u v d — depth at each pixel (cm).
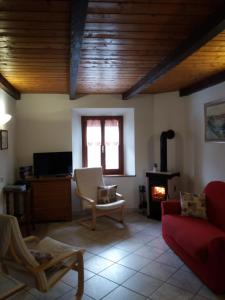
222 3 186
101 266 307
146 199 528
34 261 204
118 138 565
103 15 199
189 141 477
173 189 469
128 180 534
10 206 431
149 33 233
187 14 201
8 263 218
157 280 275
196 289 258
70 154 491
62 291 258
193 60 318
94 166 560
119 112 554
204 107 423
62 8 189
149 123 532
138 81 413
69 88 440
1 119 368
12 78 386
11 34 231
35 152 499
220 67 350
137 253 341
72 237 399
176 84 450
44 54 282
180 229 306
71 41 224
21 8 187
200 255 253
